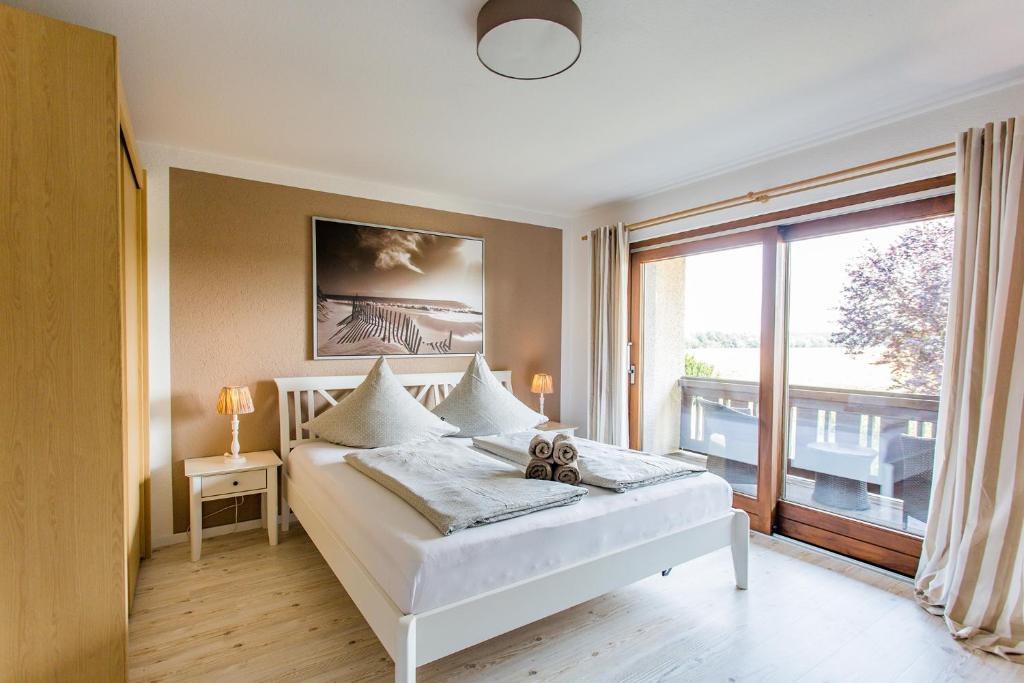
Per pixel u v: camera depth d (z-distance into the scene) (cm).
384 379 340
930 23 188
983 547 219
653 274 423
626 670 194
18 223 157
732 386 361
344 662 199
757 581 268
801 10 180
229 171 329
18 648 158
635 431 436
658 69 222
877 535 286
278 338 348
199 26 189
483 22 177
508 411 372
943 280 263
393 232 392
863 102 253
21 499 158
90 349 167
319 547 249
